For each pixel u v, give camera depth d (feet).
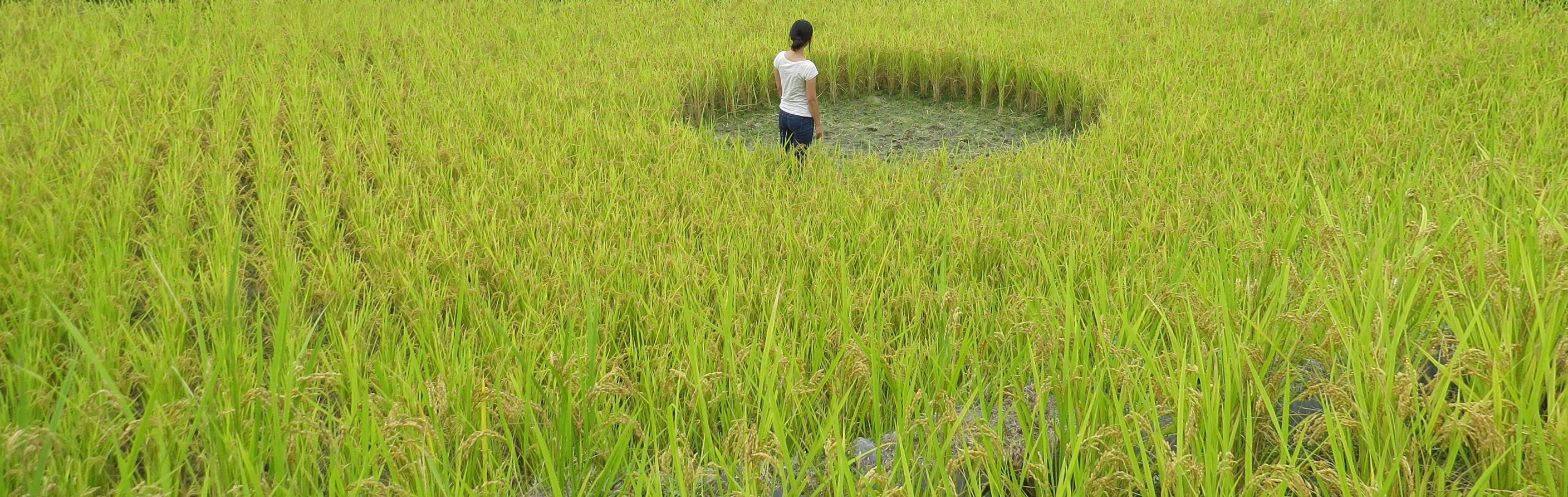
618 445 10.43
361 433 10.75
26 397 10.29
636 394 11.96
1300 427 9.21
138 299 15.60
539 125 25.66
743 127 31.53
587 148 23.61
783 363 11.89
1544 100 23.59
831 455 9.40
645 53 34.19
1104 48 33.01
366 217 18.90
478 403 10.89
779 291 11.65
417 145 23.70
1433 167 18.29
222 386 11.19
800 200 20.35
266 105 26.68
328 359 12.92
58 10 38.73
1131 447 8.84
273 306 15.14
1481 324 8.74
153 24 36.96
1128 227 18.08
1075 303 13.60
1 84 27.35
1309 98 25.57
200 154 22.63
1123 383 10.12
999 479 9.66
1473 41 30.76
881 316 14.39
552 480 9.59
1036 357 12.42
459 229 17.92
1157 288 13.99
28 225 16.88
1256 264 14.80
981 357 13.26
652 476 9.81
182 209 18.81
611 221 18.93
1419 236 10.61
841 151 25.35
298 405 11.19
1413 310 10.35
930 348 13.05
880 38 35.40
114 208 18.40
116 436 10.12
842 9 41.70
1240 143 22.48
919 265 16.48
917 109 33.17
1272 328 11.28
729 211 19.42
